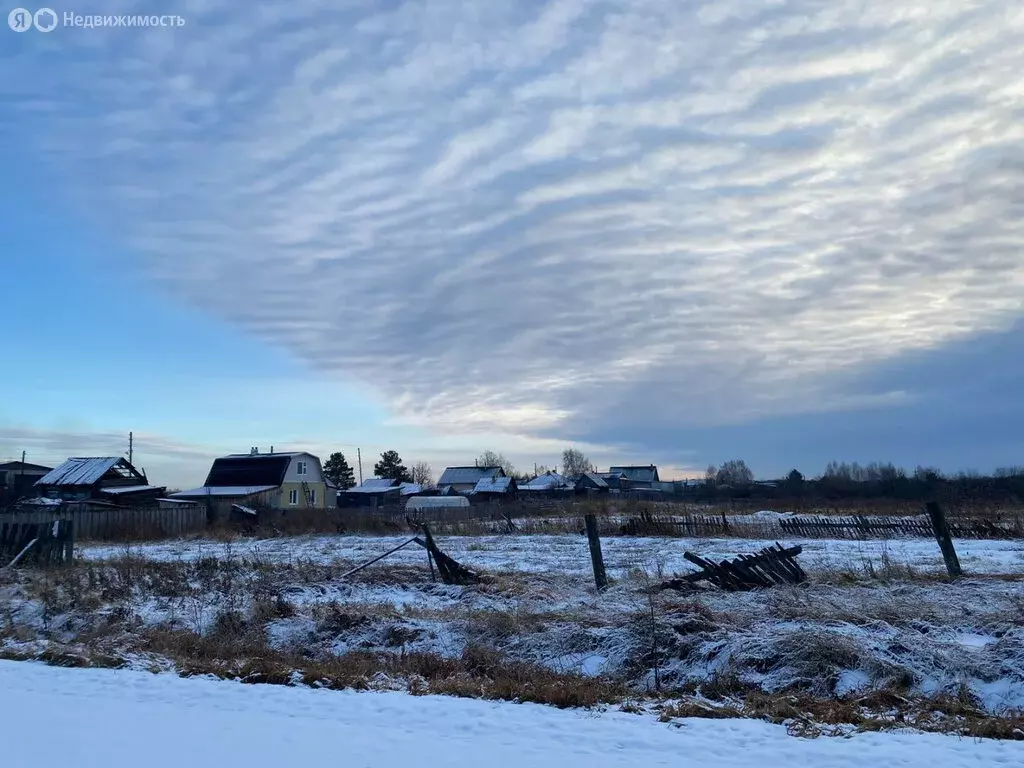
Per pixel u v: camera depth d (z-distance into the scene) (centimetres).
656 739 688
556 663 998
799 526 3041
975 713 754
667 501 6062
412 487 9681
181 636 1201
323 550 2853
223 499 6488
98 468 5938
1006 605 1157
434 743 686
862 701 790
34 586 1722
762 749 657
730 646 938
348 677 938
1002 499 4678
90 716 781
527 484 10125
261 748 675
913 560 1927
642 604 1232
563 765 626
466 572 1703
